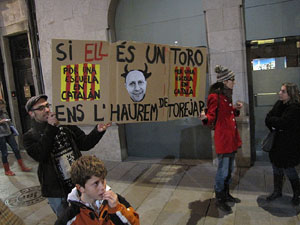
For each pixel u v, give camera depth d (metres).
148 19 4.98
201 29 4.63
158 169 4.69
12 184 4.57
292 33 4.17
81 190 1.49
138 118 2.59
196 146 5.03
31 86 6.74
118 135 5.23
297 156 2.97
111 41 5.12
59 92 2.29
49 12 5.46
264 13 4.23
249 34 4.35
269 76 4.50
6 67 6.86
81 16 5.19
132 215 1.55
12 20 6.51
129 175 4.52
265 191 3.53
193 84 2.90
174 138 5.18
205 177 4.16
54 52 2.26
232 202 3.29
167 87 2.72
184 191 3.74
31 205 3.74
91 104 2.38
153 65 2.61
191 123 4.99
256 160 4.71
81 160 1.50
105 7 4.98
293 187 3.11
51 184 2.18
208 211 3.15
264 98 4.57
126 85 2.49
